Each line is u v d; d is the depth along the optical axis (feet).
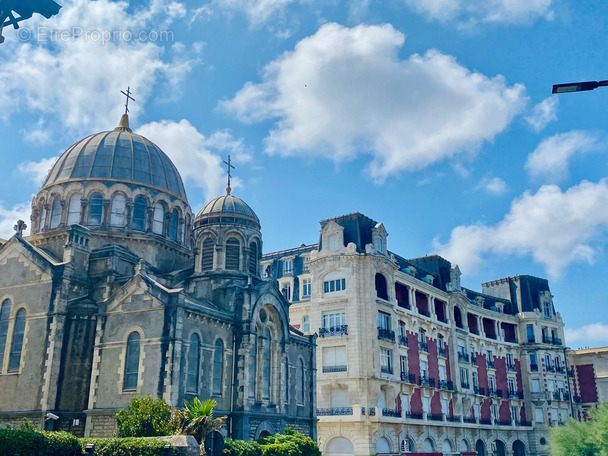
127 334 128.77
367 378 187.83
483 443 249.14
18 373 134.21
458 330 248.11
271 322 155.63
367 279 199.31
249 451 116.67
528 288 296.92
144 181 171.12
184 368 124.67
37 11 74.18
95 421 125.49
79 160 169.89
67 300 138.10
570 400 286.66
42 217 167.63
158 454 92.58
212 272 152.56
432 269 253.03
